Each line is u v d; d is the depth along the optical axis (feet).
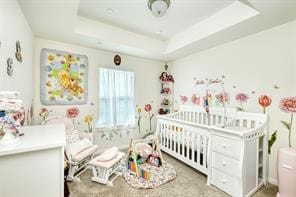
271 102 7.06
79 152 7.30
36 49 8.61
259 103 7.47
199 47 9.70
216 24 7.48
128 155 8.23
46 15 6.19
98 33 8.44
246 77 7.97
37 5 5.49
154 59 12.83
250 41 7.78
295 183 5.44
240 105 8.24
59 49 9.23
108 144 11.12
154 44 10.66
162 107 13.44
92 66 10.37
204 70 10.27
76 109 9.87
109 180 7.18
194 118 10.61
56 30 7.62
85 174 7.75
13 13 4.89
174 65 12.97
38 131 4.42
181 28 9.19
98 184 6.92
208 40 8.53
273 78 6.99
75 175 7.55
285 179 5.63
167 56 11.85
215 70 9.55
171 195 6.22
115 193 6.30
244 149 5.80
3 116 3.26
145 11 7.43
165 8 5.83
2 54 4.10
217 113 8.98
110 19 8.21
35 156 3.22
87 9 7.29
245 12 6.26
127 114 11.74
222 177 6.47
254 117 7.28
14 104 3.46
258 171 6.77
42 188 3.31
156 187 6.72
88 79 10.25
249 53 7.83
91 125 10.41
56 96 9.20
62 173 3.49
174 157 9.84
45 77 8.87
